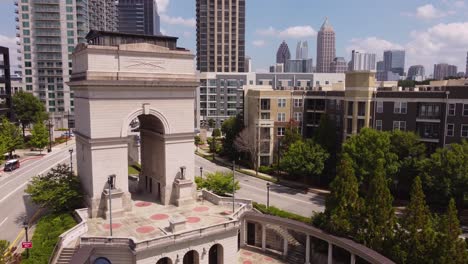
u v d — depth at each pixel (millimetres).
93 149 38750
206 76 145250
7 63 104250
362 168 53938
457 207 52062
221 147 99938
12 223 44125
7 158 82438
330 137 68250
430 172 51188
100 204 39531
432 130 60062
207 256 36438
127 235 35062
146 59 41000
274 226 45062
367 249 33594
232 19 182000
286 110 80250
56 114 136750
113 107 39344
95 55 38375
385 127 64125
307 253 39125
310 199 60000
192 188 44531
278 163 72875
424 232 32094
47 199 39938
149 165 48281
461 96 56281
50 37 133750
